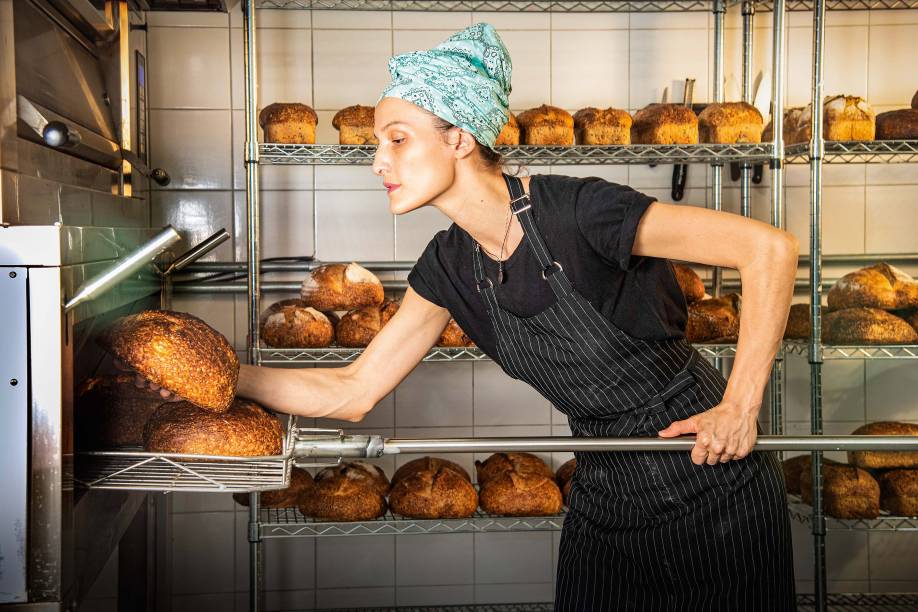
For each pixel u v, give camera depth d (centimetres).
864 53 250
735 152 210
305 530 206
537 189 113
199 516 243
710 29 248
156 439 108
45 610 100
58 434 99
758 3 244
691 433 116
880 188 254
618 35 247
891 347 208
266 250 243
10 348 99
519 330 120
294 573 247
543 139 208
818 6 203
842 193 254
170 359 102
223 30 239
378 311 212
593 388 121
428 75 104
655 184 251
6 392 99
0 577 99
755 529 119
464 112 104
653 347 118
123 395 126
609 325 115
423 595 249
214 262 240
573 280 113
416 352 134
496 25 245
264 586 246
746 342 106
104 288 102
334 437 111
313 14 240
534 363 122
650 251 109
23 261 98
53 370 99
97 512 125
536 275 114
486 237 116
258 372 126
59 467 100
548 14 246
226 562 244
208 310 242
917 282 220
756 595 120
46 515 100
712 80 249
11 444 99
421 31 243
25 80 132
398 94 105
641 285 115
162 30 238
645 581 125
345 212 245
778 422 228
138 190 224
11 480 99
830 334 218
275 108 206
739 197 253
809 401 256
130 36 221
